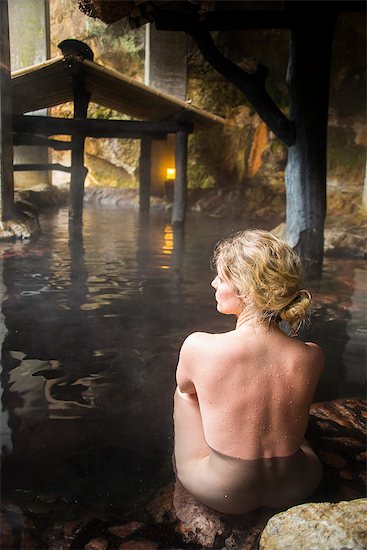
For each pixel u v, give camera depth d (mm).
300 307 1992
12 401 2854
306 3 6000
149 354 3619
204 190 15492
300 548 1637
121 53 15219
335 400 3037
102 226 10125
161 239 8773
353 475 2275
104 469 2260
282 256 1989
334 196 13203
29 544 1812
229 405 2053
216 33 14984
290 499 2049
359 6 6043
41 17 11273
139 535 1877
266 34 14773
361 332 4305
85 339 3857
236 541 1868
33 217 9016
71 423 2643
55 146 10750
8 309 4500
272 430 2074
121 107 11938
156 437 2537
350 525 1688
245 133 15312
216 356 2066
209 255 7387
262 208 13969
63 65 8586
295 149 6547
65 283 5480
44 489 2113
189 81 15273
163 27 5664
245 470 2041
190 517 1969
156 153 15398
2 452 2359
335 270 6820
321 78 6340
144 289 5383
